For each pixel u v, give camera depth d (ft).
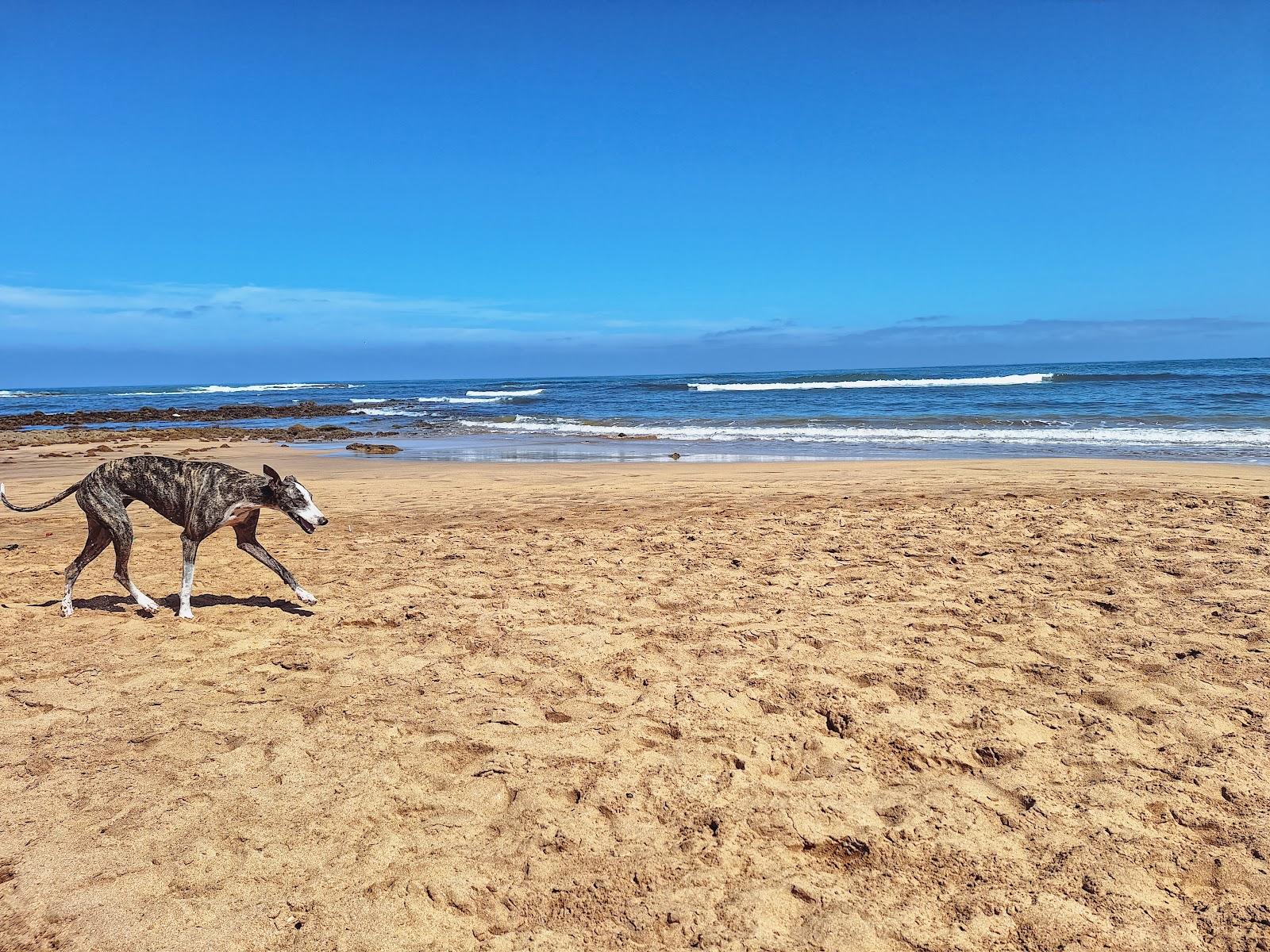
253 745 14.14
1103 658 17.19
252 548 22.13
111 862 10.91
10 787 12.85
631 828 11.59
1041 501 35.68
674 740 14.15
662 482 46.29
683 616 20.62
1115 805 11.82
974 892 10.15
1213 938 9.32
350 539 31.76
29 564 28.27
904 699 15.58
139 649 19.20
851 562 25.68
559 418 116.47
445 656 18.39
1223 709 14.62
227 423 124.06
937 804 12.00
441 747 13.99
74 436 92.79
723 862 10.84
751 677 16.65
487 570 26.07
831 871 10.69
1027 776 12.73
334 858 10.97
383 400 201.57
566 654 18.26
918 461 53.11
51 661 18.43
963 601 21.27
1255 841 10.91
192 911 9.98
